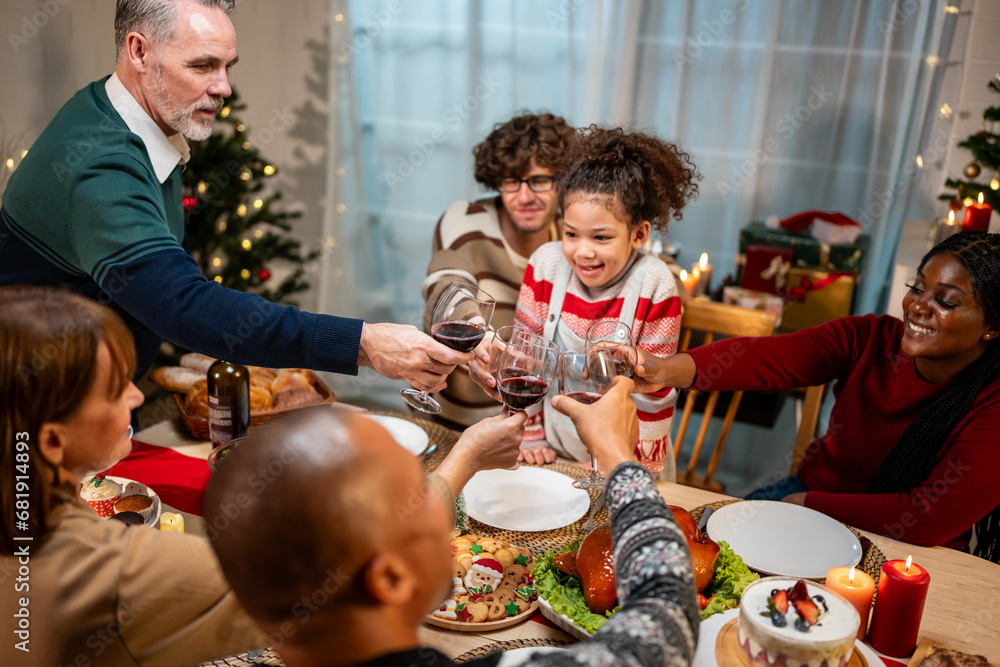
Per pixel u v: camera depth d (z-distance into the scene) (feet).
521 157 6.20
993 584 3.80
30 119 10.21
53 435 2.44
